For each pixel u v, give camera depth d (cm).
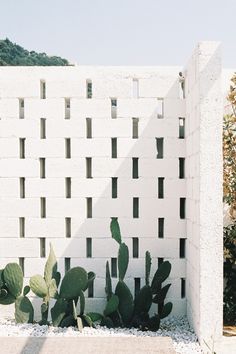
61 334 418
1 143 501
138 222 493
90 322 432
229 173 489
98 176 495
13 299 459
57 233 496
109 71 495
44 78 498
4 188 500
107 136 495
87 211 507
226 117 495
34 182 499
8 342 379
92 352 351
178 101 494
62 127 497
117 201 494
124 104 494
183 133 511
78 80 496
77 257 495
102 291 493
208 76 405
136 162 523
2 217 500
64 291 435
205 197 404
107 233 494
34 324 452
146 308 439
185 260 493
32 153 500
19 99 504
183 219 493
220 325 400
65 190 500
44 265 496
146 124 494
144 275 492
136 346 368
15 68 499
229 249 487
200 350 387
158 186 507
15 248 499
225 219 521
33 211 499
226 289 491
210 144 404
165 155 494
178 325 464
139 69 494
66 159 497
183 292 506
